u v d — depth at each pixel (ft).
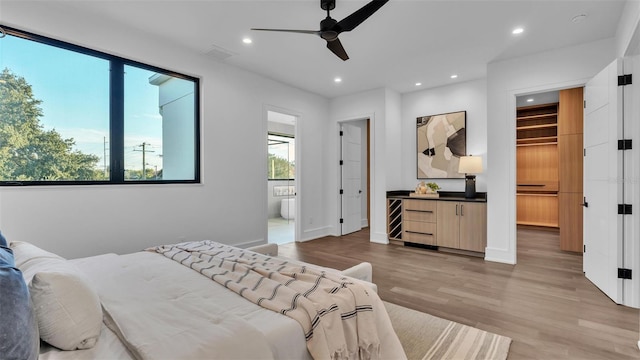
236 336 3.48
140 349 3.20
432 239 15.26
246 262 6.36
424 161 17.39
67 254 9.02
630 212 8.39
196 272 5.94
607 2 8.64
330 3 8.61
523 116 22.18
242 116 14.01
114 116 10.29
